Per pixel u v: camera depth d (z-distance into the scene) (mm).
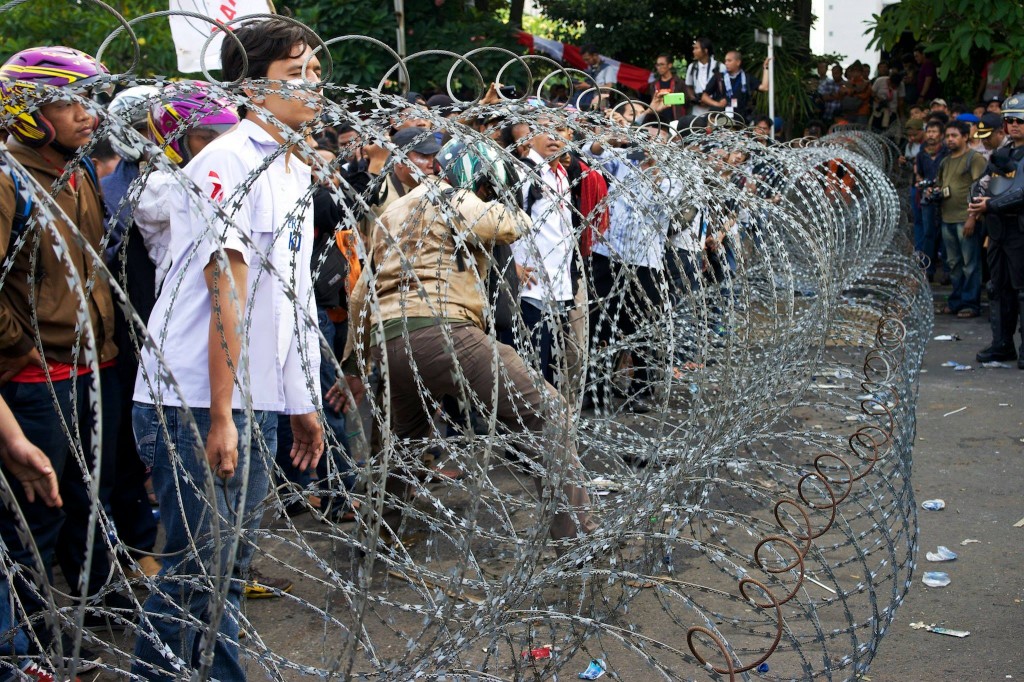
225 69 2570
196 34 4496
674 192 3281
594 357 3459
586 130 2789
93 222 3246
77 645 1362
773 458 4844
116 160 3629
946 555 4270
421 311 3664
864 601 3830
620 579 3018
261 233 2529
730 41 19469
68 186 3066
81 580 1356
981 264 10891
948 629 3609
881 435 5391
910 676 3270
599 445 3410
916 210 12039
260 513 2533
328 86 2061
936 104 11914
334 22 11625
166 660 2471
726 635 3531
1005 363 8539
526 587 2238
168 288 2510
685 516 3162
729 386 2988
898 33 12328
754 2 19875
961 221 10750
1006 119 8219
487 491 3375
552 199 2652
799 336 4117
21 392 3033
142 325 1380
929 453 5941
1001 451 5945
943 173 10898
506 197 2400
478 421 5316
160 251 3572
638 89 16219
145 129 3494
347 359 4246
